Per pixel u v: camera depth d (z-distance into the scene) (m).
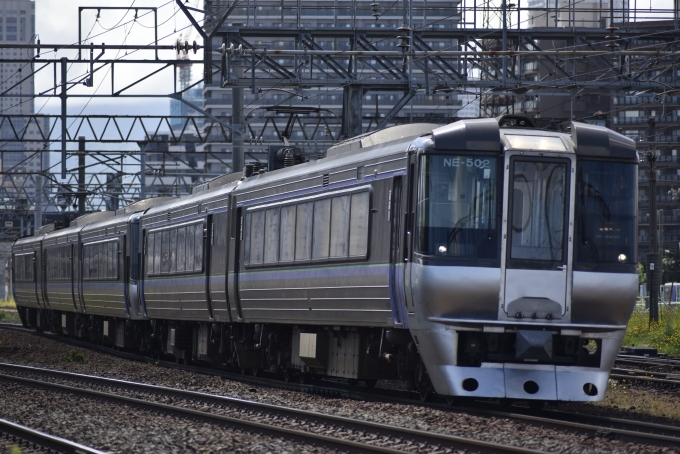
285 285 63.00
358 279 53.84
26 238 156.50
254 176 71.62
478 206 46.53
